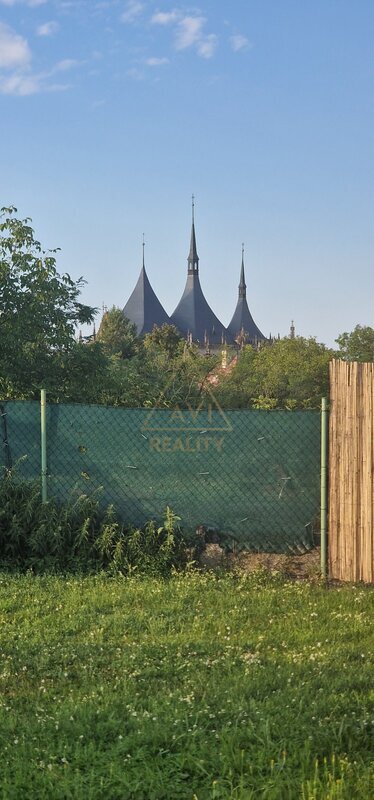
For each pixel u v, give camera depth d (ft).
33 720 16.46
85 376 57.06
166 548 31.01
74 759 14.49
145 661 20.48
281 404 168.04
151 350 156.25
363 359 223.71
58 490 32.63
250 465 31.91
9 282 53.67
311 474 31.63
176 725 15.39
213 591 27.96
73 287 57.47
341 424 30.48
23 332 53.93
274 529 31.78
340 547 30.40
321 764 14.02
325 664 19.67
